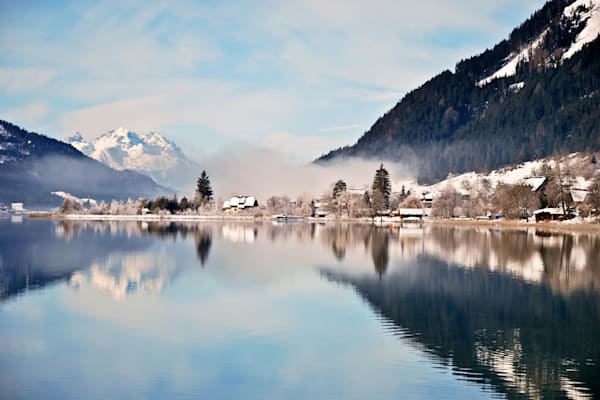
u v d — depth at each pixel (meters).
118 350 33.31
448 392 27.05
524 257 78.75
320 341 35.16
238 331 37.56
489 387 27.75
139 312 43.03
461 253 85.19
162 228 169.12
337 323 39.69
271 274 62.69
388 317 41.62
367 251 89.44
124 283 56.28
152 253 85.50
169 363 31.02
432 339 35.66
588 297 48.91
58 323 39.50
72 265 69.56
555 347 34.00
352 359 31.75
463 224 194.88
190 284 55.78
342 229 163.12
